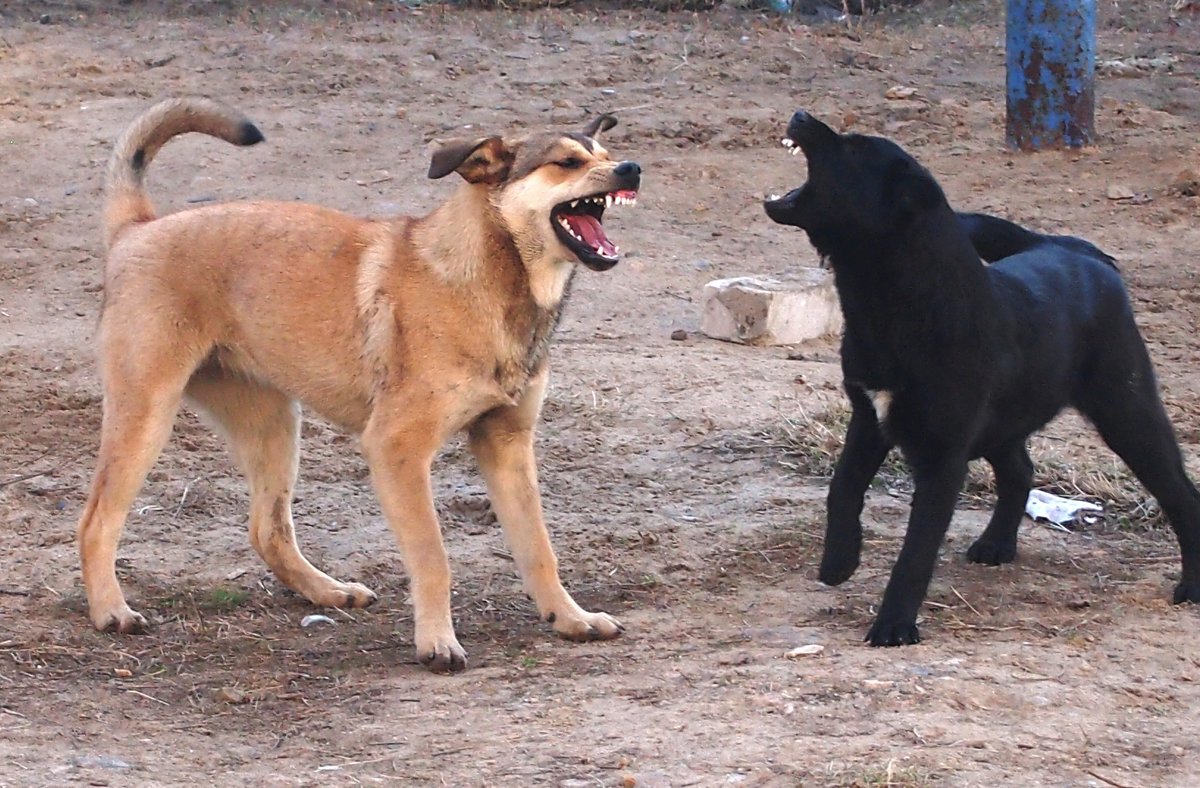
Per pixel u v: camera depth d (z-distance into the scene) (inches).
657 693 294.0
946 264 317.1
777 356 571.2
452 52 949.8
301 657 328.2
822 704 282.5
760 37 1007.6
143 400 337.7
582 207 326.0
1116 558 388.5
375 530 413.4
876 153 317.1
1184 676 302.2
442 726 282.0
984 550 382.6
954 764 256.1
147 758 270.5
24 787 253.9
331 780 258.1
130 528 407.2
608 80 911.0
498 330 321.1
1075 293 355.9
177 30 989.2
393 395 320.2
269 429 357.7
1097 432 369.1
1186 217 731.4
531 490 339.6
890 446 340.2
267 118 836.0
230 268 340.2
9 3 1053.2
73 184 754.2
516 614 354.9
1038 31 800.3
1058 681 295.4
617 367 542.6
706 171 782.5
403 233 333.4
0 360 541.3
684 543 399.5
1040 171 789.9
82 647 330.6
